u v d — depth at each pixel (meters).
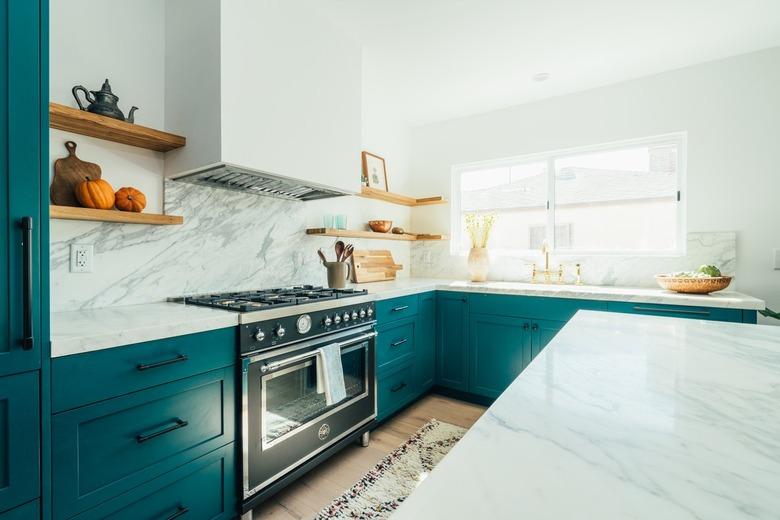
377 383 2.35
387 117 3.60
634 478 0.38
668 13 2.10
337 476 1.94
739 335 1.11
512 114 3.39
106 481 1.16
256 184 2.10
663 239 2.86
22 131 1.00
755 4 2.01
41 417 1.03
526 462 0.41
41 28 1.04
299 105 1.99
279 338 1.66
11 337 0.98
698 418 0.54
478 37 2.34
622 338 1.07
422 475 1.93
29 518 1.01
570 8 2.06
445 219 3.76
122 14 1.73
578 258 3.06
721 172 2.58
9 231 0.98
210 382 1.44
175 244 1.89
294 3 1.96
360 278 3.08
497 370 2.79
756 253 2.48
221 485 1.48
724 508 0.34
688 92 2.69
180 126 1.79
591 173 3.14
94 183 1.52
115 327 1.23
